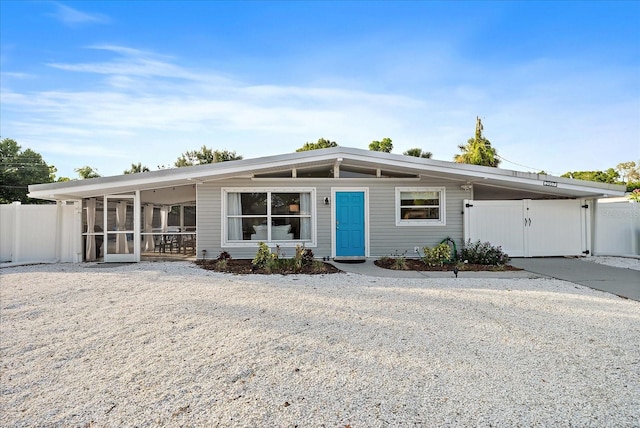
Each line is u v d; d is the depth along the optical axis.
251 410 2.76
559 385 3.15
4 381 3.31
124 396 3.00
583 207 12.04
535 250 11.88
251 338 4.32
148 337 4.39
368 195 11.74
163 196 13.17
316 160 10.52
